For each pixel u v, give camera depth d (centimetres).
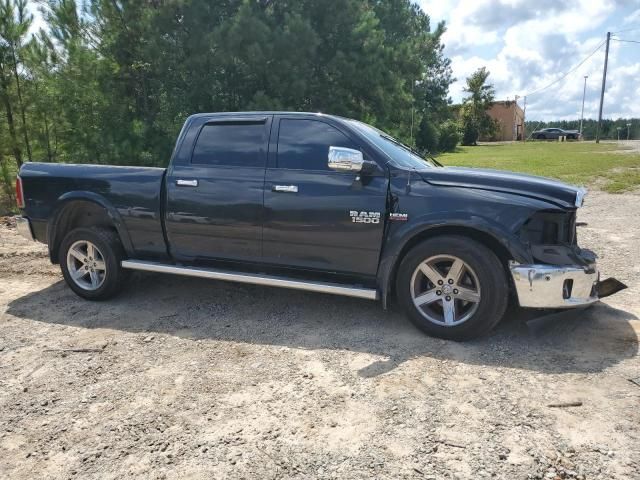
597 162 1909
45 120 1288
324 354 391
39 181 539
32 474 263
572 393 325
